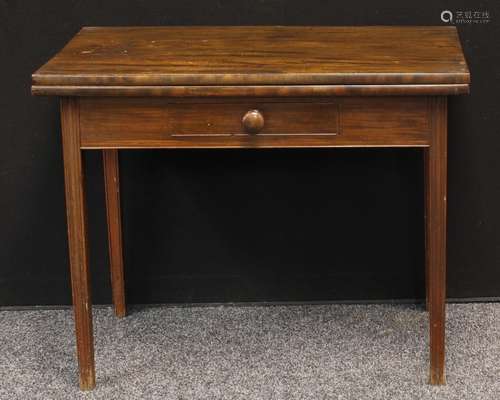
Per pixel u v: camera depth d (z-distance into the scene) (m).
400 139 2.23
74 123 2.23
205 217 2.79
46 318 2.78
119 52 2.35
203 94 2.17
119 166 2.76
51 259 2.83
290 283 2.83
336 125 2.22
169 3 2.67
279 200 2.78
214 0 2.67
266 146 2.23
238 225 2.80
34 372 2.48
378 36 2.49
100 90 2.17
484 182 2.77
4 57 2.69
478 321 2.70
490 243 2.80
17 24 2.67
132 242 2.81
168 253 2.82
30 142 2.75
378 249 2.82
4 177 2.77
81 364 2.37
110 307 2.84
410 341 2.60
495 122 2.72
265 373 2.45
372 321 2.72
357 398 2.32
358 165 2.75
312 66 2.21
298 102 2.21
